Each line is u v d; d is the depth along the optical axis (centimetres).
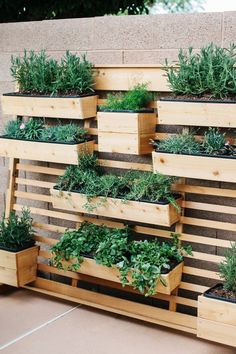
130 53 326
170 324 310
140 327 317
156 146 317
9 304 349
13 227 355
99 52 339
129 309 327
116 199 309
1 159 397
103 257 311
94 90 338
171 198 296
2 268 353
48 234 379
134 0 477
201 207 304
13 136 352
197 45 303
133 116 297
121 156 338
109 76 328
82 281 365
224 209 297
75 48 349
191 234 318
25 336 307
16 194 379
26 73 346
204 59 284
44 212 367
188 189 307
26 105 344
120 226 334
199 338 303
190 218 309
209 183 307
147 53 320
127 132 301
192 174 285
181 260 310
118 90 329
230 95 279
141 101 308
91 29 339
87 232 335
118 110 303
